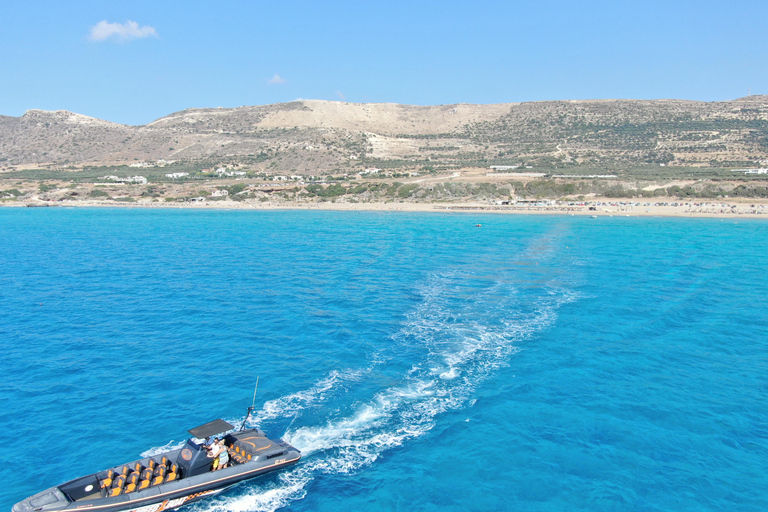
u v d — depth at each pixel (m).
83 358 31.47
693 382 27.52
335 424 22.97
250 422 23.03
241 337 34.97
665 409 24.39
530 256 68.62
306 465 20.16
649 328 36.59
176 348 33.00
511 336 34.50
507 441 21.55
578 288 48.75
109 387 27.14
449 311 40.69
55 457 20.72
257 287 50.41
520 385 26.80
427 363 29.72
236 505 18.34
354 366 29.34
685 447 21.22
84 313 41.59
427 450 21.00
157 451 21.05
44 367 30.02
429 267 60.59
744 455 20.67
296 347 32.72
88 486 17.98
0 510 17.52
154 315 40.78
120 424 23.20
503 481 18.98
